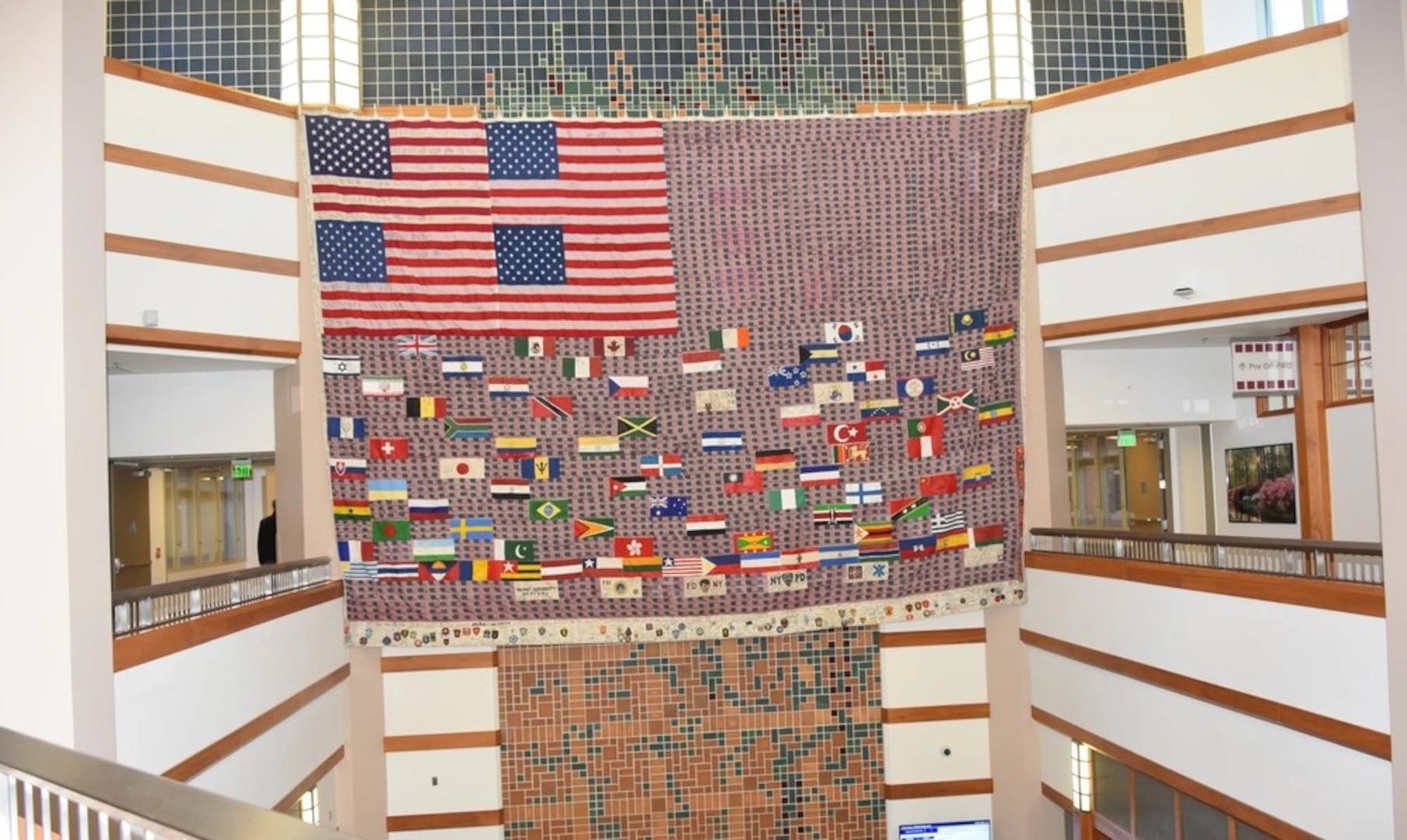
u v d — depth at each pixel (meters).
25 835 2.95
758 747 13.82
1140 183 12.34
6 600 7.00
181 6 13.08
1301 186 11.22
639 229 12.99
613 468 13.16
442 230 12.71
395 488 12.85
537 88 13.55
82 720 6.98
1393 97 6.47
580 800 13.61
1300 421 12.48
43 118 7.10
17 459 7.03
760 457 13.24
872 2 13.91
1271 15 13.27
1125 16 14.05
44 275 7.05
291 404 12.64
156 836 2.39
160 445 12.97
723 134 12.98
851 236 13.14
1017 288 13.24
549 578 13.14
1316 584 8.23
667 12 13.73
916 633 13.80
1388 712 7.53
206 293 11.49
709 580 13.27
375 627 12.93
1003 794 13.65
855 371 13.26
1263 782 9.04
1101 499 14.68
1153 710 10.67
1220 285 11.77
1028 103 13.08
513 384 12.97
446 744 13.27
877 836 13.91
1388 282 6.57
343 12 13.19
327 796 12.57
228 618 9.42
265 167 12.10
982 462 13.38
